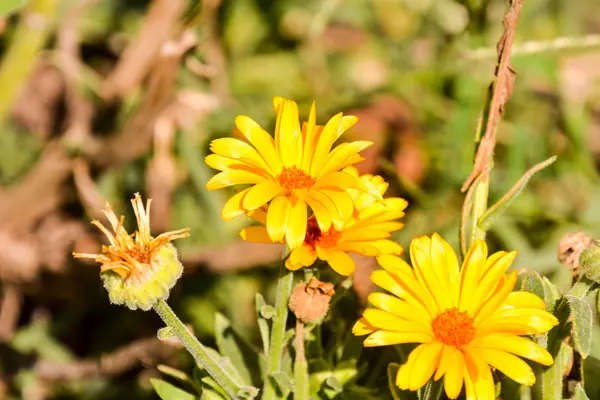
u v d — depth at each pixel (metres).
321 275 0.61
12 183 0.81
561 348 0.59
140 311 0.76
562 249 0.61
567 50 0.74
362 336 0.61
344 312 0.63
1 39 0.76
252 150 0.58
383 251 0.59
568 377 0.61
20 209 0.76
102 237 0.76
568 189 0.81
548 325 0.56
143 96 0.76
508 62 0.61
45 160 0.75
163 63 0.74
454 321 0.57
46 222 0.77
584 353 0.57
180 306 0.76
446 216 0.75
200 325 0.75
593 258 0.57
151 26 0.74
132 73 0.75
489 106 0.61
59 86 0.81
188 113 0.77
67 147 0.75
